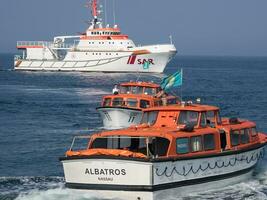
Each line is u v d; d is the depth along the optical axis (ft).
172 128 258.98
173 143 241.55
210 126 270.67
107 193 238.89
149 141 246.88
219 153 258.37
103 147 254.47
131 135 246.88
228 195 256.93
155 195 236.43
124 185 235.81
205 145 256.73
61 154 366.02
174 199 245.45
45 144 403.95
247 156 278.67
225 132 269.23
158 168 234.38
